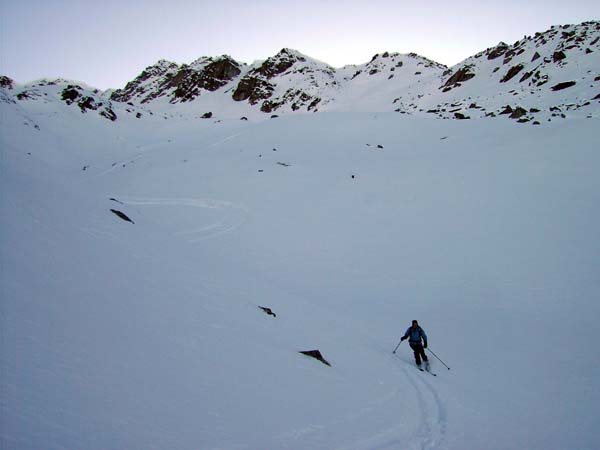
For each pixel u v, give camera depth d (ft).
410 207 92.32
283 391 24.32
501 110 203.72
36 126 226.99
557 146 108.06
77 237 36.29
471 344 46.06
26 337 18.01
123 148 238.07
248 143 186.09
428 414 27.76
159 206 109.19
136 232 52.49
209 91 550.36
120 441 14.43
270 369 26.61
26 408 13.66
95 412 15.37
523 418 29.07
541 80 249.55
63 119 257.55
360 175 120.78
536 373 38.01
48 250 29.55
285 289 63.52
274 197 110.93
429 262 69.51
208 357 24.49
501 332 48.14
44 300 22.12
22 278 23.36
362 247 78.74
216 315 32.78
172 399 18.74
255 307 41.04
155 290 32.19
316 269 72.18
